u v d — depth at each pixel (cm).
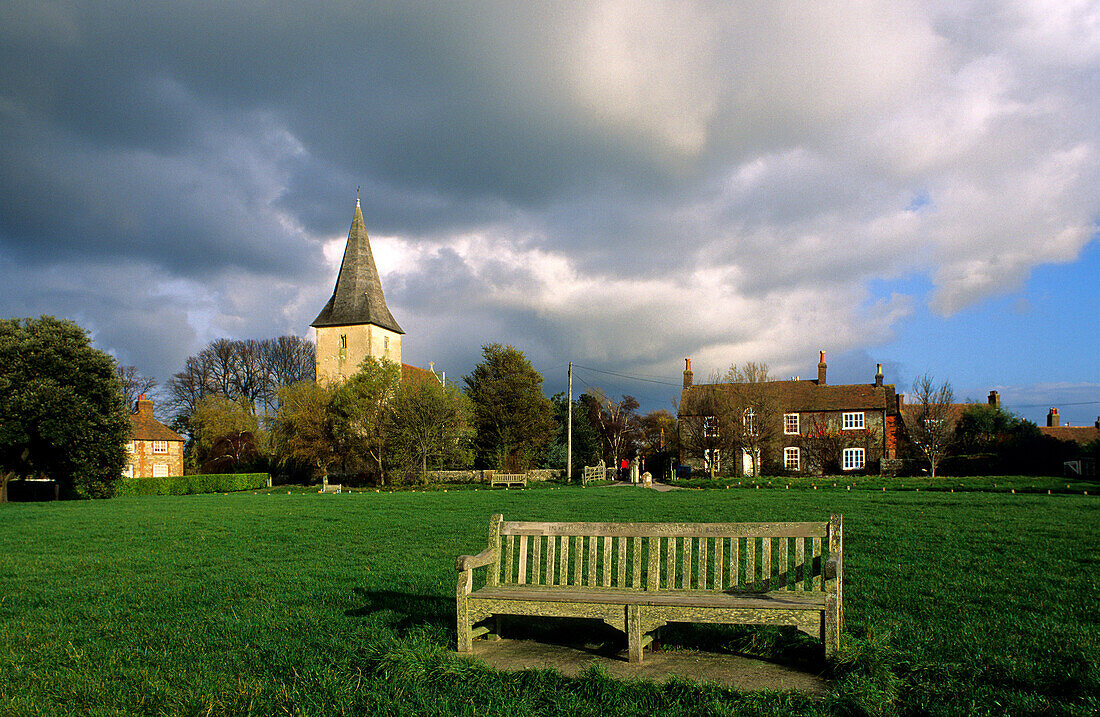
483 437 5775
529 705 516
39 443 4053
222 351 8081
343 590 952
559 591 668
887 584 912
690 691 524
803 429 5866
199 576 1099
